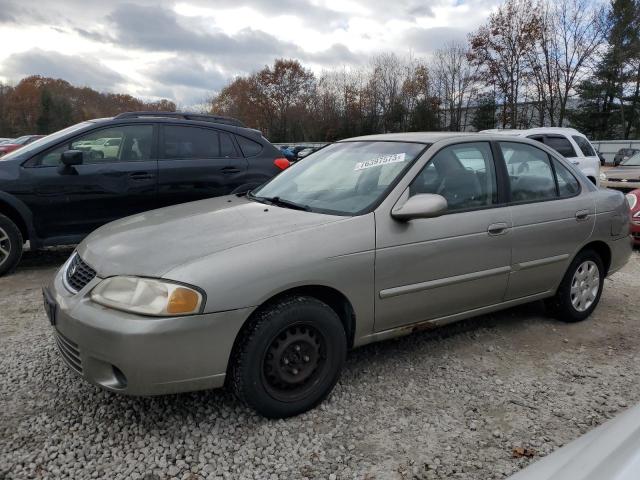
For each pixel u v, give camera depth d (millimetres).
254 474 2422
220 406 2984
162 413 2904
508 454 2594
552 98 43906
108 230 3281
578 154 10578
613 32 42812
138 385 2500
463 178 3656
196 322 2514
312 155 4305
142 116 6238
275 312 2711
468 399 3121
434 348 3852
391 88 49625
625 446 1362
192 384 2578
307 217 3150
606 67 44906
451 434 2758
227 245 2762
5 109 77625
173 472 2424
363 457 2559
